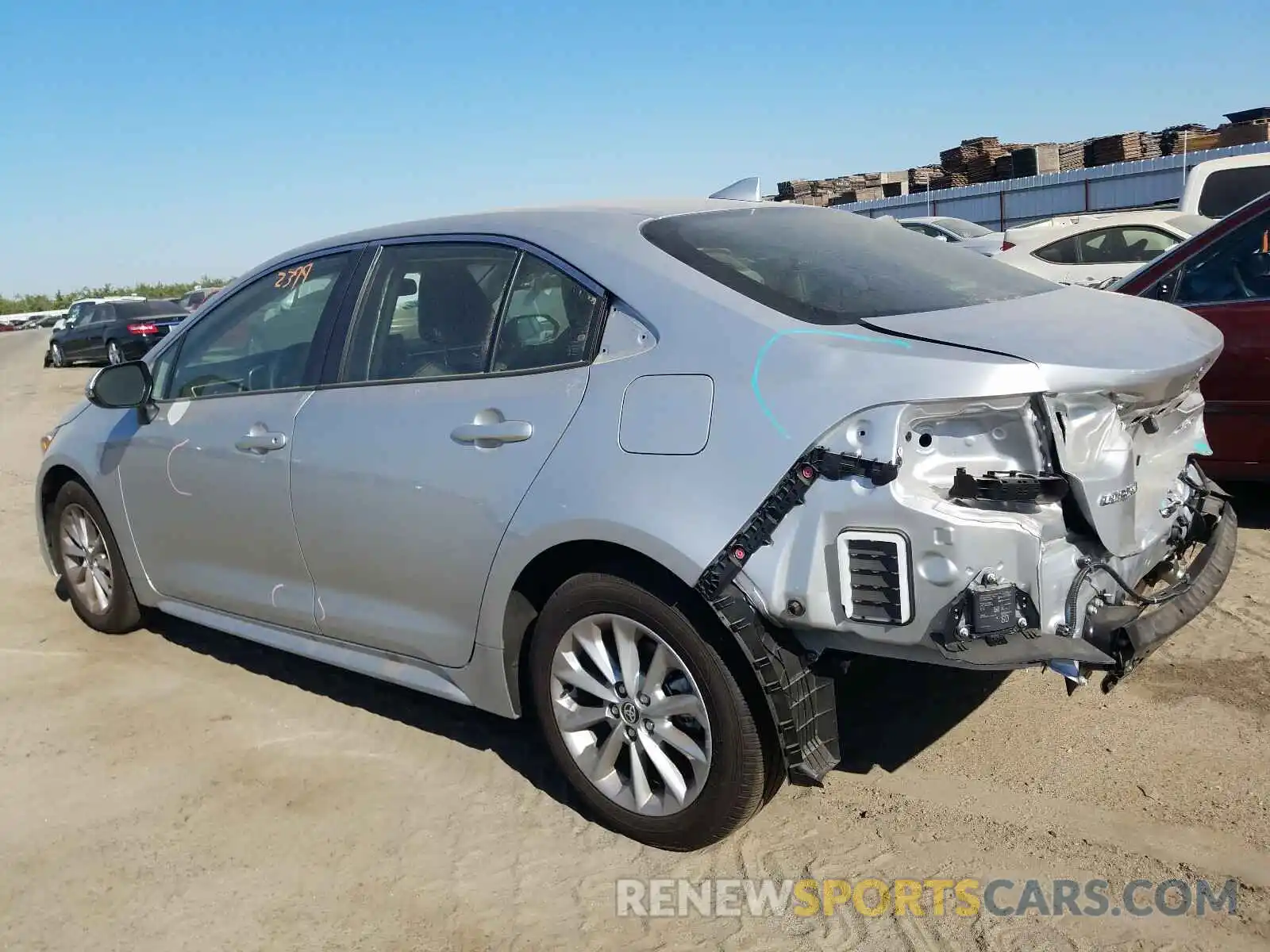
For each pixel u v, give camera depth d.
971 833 3.09
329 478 3.73
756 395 2.75
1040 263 12.69
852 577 2.61
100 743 4.08
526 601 3.34
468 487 3.29
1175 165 21.95
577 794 3.32
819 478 2.63
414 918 2.92
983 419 2.56
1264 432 5.07
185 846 3.34
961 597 2.51
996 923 2.71
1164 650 4.08
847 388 2.61
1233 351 5.09
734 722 2.86
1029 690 3.86
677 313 2.99
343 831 3.37
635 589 2.96
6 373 26.36
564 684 3.24
